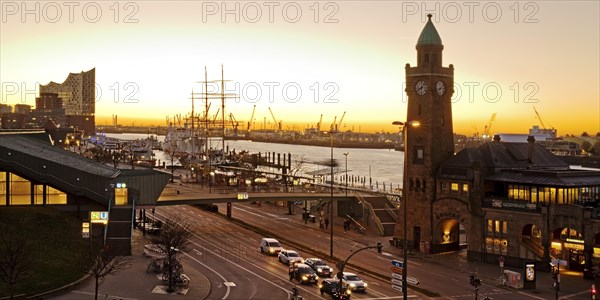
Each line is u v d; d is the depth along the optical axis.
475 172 104.56
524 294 79.62
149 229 115.00
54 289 68.88
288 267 92.19
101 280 76.62
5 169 108.81
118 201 113.69
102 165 127.06
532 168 111.12
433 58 115.06
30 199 110.38
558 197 97.56
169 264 74.50
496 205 100.94
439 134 113.94
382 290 79.19
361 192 155.00
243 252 103.56
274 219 146.25
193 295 72.69
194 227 129.25
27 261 74.56
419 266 98.06
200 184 196.25
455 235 115.56
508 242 99.44
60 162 114.69
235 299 72.12
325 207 147.50
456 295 78.06
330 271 86.31
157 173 119.75
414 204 114.81
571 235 95.94
